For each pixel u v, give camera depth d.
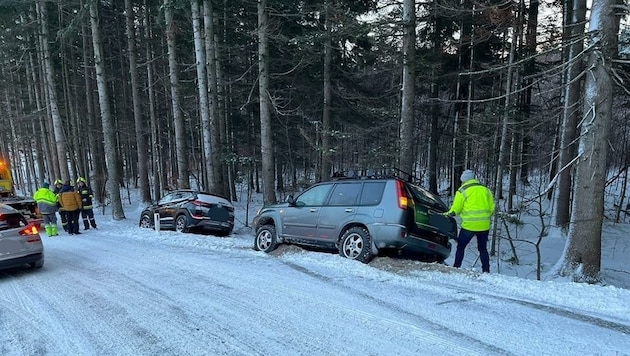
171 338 3.85
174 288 5.60
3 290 5.72
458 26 17.42
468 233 6.79
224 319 4.33
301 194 8.42
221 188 18.05
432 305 4.69
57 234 12.23
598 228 6.89
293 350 3.53
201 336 3.88
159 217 13.05
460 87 19.56
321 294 5.18
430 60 16.42
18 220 6.75
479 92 21.33
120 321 4.33
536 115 14.39
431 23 17.70
